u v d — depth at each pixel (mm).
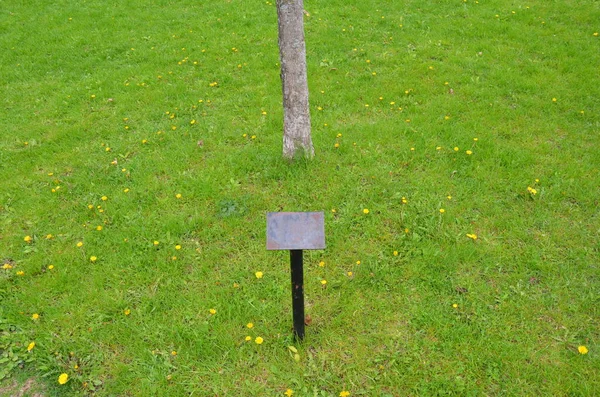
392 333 3730
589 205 4848
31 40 9570
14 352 3715
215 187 5273
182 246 4613
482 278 4156
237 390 3418
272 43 8859
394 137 6008
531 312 3830
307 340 3691
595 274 4117
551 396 3273
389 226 4699
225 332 3768
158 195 5285
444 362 3502
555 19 9328
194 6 10812
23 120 6984
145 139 6242
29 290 4191
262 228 4742
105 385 3469
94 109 7176
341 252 4426
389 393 3357
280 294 4062
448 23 9305
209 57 8438
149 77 7938
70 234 4797
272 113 6656
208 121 6582
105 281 4289
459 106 6621
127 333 3812
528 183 5148
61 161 6012
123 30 9797
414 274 4176
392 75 7578
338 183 5238
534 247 4391
